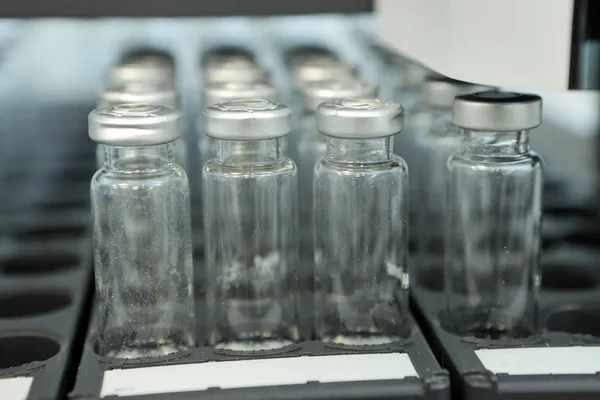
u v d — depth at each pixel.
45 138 0.33
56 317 0.20
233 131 0.18
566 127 0.33
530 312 0.19
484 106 0.18
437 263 0.23
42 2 0.20
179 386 0.17
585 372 0.17
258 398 0.17
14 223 0.25
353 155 0.19
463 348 0.18
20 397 0.17
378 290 0.19
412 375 0.17
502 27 0.17
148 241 0.18
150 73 0.24
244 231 0.19
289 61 0.30
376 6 0.23
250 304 0.19
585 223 0.24
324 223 0.19
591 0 0.16
